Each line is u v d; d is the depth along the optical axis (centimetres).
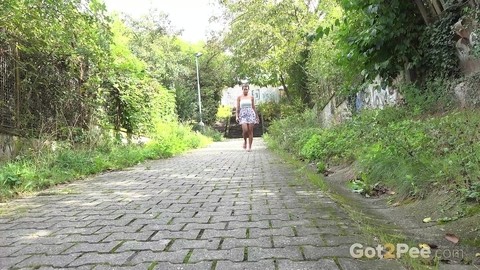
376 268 233
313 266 237
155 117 1494
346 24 848
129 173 760
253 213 378
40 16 743
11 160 718
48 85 870
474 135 410
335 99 1466
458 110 632
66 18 778
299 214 367
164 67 2780
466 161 357
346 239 288
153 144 1233
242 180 609
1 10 691
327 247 270
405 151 443
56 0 733
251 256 257
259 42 2100
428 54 793
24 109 796
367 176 495
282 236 299
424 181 389
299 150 1009
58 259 264
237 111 1355
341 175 602
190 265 245
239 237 300
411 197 394
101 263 253
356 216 352
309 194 467
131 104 1270
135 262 253
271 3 2036
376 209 399
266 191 499
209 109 3659
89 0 777
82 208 432
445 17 749
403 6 788
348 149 661
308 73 1884
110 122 1157
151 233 319
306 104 2145
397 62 848
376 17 787
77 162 753
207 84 3694
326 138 832
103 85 1141
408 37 798
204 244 286
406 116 724
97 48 905
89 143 966
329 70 1329
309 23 1822
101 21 813
